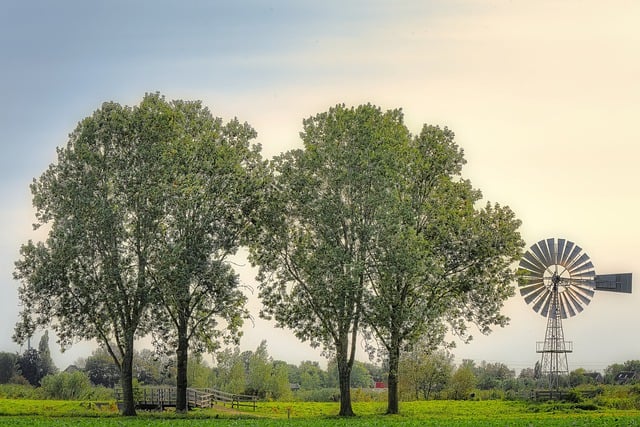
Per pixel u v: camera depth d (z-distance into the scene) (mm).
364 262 59312
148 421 50500
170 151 61812
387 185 60375
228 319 64312
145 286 59094
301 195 61250
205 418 57469
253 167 64938
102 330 61625
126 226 60938
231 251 61688
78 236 58844
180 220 60344
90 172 60906
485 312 63094
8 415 58875
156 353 62750
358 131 61406
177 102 65000
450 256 62250
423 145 65125
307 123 64375
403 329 60594
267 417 59906
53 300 60312
